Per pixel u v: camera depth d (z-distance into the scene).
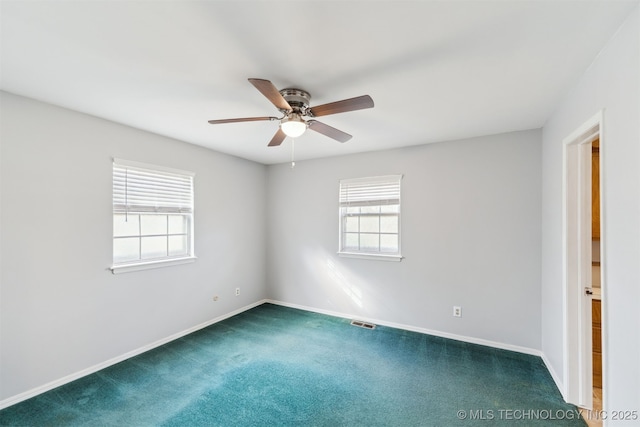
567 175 2.13
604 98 1.54
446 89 2.05
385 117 2.61
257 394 2.29
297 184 4.48
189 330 3.49
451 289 3.34
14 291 2.16
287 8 1.26
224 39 1.49
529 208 2.96
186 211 3.48
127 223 2.92
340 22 1.35
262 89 1.61
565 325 2.16
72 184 2.47
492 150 3.13
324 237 4.24
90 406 2.13
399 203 3.67
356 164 3.97
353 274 3.99
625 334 1.32
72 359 2.46
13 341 2.16
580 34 1.43
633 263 1.26
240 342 3.24
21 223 2.20
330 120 2.69
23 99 2.19
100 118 2.64
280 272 4.64
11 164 2.15
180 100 2.26
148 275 3.06
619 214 1.38
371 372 2.61
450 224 3.35
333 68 1.78
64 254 2.42
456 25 1.38
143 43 1.53
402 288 3.64
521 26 1.38
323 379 2.50
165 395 2.27
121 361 2.80
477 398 2.23
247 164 4.39
